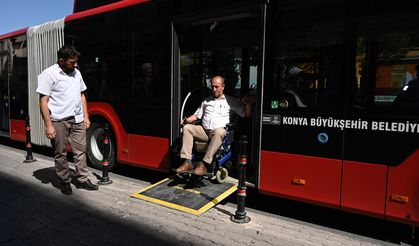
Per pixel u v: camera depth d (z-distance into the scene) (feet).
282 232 11.96
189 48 16.31
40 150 26.17
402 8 10.32
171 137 15.80
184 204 13.66
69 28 20.26
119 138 18.20
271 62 12.71
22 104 23.98
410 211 10.30
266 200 15.52
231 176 15.97
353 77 11.12
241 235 11.59
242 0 13.30
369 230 12.51
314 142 11.91
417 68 10.14
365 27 10.92
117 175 19.22
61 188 15.53
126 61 17.49
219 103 15.35
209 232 11.78
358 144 11.09
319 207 14.73
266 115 12.89
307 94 12.00
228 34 16.19
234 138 16.05
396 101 10.44
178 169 14.58
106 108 18.72
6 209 13.62
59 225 12.22
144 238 11.32
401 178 10.41
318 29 11.73
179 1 15.15
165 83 15.90
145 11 16.48
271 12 12.62
